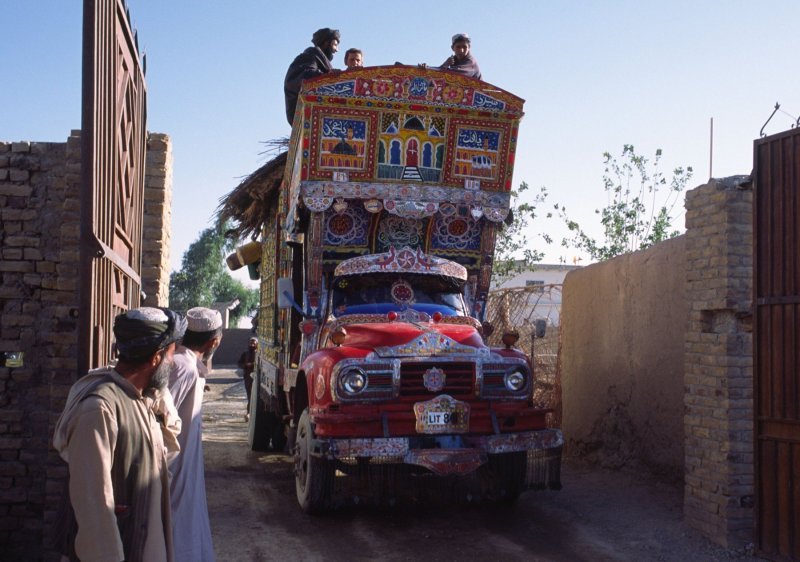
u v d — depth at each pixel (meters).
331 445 6.36
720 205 6.48
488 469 7.29
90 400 2.94
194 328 4.27
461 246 8.98
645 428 8.70
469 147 8.47
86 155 4.61
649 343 8.66
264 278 11.73
